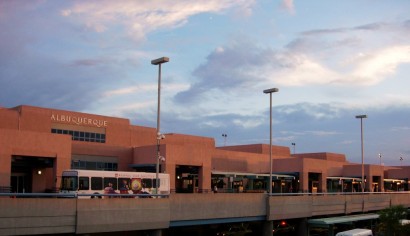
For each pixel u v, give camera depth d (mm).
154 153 57250
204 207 42969
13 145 43219
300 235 55781
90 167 55719
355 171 91750
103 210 34688
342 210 62031
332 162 92375
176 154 57406
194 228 51781
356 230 46938
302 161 76688
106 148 57594
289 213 52500
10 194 29719
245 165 75688
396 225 48656
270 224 50594
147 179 46719
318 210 57562
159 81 39969
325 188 80812
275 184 78750
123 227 35906
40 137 45250
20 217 30422
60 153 46562
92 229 33906
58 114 56156
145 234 40344
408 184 102000
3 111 51000
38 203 31281
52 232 31828
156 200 38469
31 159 46688
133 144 64438
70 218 32844
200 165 60062
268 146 88312
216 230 53594
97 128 60406
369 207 68000
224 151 72250
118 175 44344
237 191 69062
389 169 104250
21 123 52438
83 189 41344
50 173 49812
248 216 47750
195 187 62219
